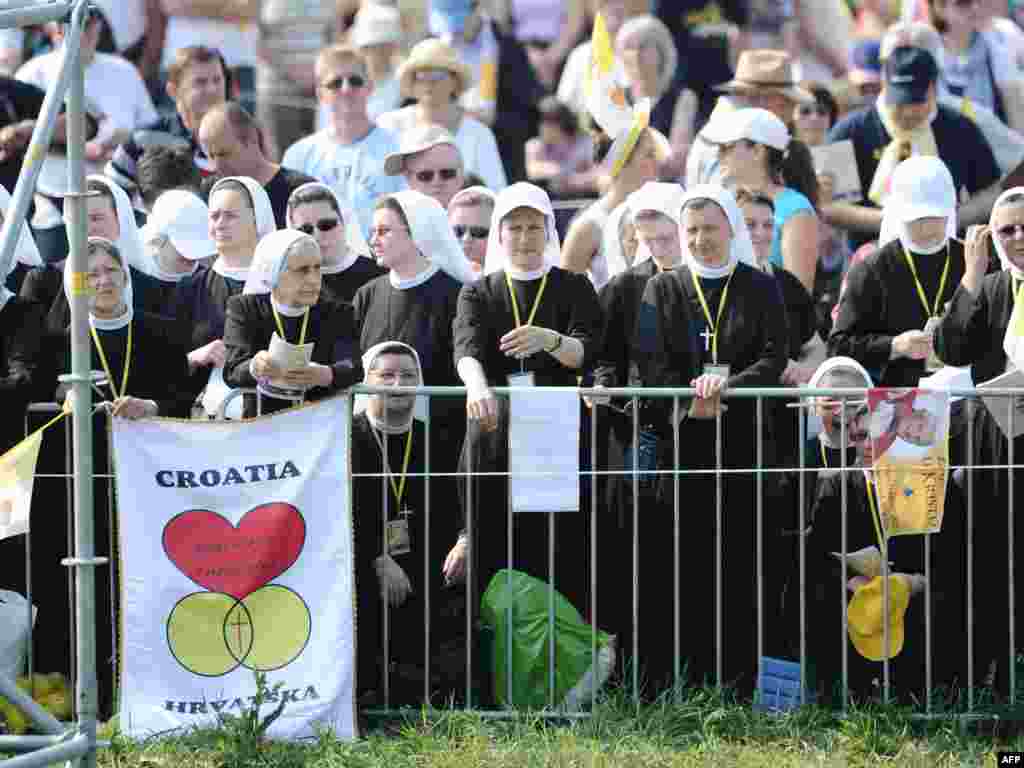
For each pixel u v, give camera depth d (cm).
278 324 2441
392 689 2480
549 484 2400
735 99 3759
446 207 3325
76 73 2059
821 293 3409
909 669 2489
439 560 2541
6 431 2431
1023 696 2422
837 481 2492
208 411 2588
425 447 2436
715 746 2291
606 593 2561
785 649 2525
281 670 2323
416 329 2673
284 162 3681
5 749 2080
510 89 4391
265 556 2327
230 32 4334
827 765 2233
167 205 2839
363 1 4444
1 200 2728
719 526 2430
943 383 2620
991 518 2517
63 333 2531
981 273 2650
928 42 3628
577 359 2556
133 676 2308
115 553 2444
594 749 2256
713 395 2416
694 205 2581
